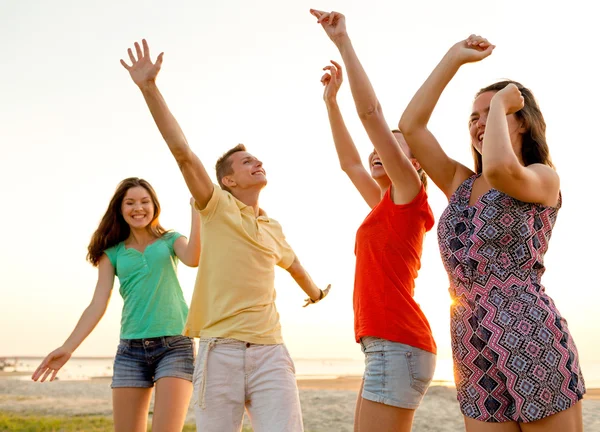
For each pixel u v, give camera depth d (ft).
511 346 6.78
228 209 11.09
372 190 12.26
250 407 10.76
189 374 12.50
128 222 13.35
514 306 6.91
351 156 12.46
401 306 9.34
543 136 7.99
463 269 7.33
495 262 7.14
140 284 12.85
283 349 11.10
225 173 12.18
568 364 6.72
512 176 6.84
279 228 12.25
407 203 9.49
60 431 30.19
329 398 41.19
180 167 10.70
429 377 9.42
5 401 45.55
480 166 8.34
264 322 10.89
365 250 9.77
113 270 13.56
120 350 12.77
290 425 10.58
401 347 9.22
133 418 12.50
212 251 11.00
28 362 290.15
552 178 7.36
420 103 8.38
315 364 330.34
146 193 13.48
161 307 12.69
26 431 30.53
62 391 54.85
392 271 9.43
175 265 13.34
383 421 9.21
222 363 10.48
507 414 6.95
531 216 7.23
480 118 8.04
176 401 12.17
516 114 7.86
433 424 29.04
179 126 10.69
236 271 10.83
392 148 9.36
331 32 9.78
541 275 7.34
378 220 9.68
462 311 7.36
